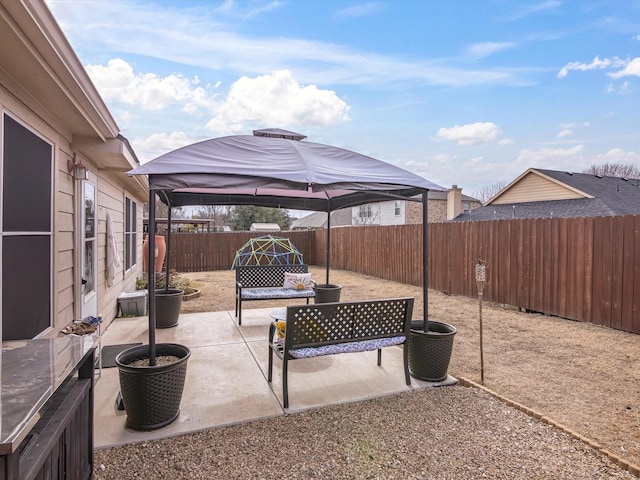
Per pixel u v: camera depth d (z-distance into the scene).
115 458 2.38
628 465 2.29
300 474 2.25
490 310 7.09
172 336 5.10
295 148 3.94
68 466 1.67
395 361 4.15
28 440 1.41
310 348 3.18
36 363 1.72
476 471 2.29
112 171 5.40
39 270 3.08
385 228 11.45
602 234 5.86
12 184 2.60
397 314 3.49
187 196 5.76
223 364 4.04
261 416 2.92
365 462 2.38
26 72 2.46
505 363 4.20
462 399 3.26
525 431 2.75
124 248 7.40
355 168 3.79
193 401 3.15
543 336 5.31
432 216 24.67
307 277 6.56
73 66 2.55
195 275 12.83
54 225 3.37
